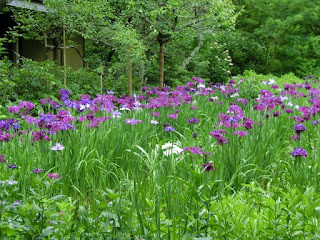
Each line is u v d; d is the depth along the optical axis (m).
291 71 24.92
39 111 7.12
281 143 6.54
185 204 3.96
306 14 22.62
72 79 11.05
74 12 9.87
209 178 4.69
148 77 15.80
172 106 8.23
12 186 3.86
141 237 3.28
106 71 12.72
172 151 4.98
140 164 5.70
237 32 22.48
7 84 8.80
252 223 3.48
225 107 9.35
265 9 23.62
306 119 7.08
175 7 11.81
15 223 2.88
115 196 3.23
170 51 14.55
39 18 10.22
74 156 5.23
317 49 24.80
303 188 4.94
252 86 11.43
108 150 5.74
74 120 6.13
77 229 3.14
